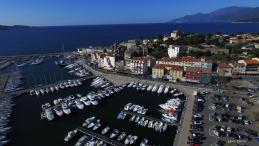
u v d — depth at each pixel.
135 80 160.25
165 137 86.75
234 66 159.25
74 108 116.38
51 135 91.56
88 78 171.12
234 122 93.06
